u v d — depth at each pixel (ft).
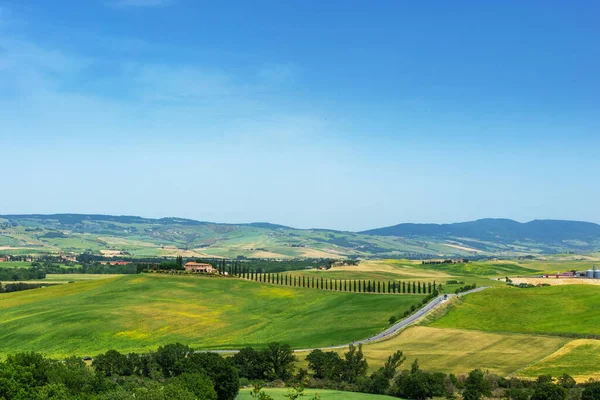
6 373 334.03
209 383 380.99
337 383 456.45
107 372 463.01
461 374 451.94
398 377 440.04
